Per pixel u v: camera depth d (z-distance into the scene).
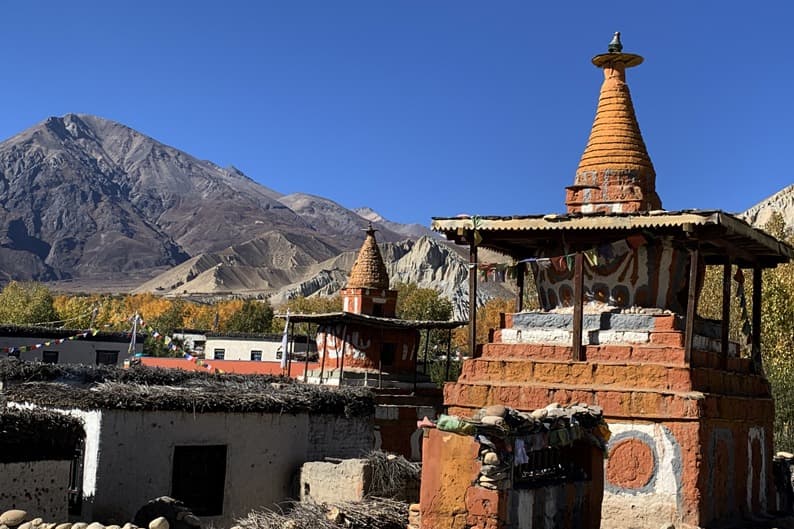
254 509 28.17
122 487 25.31
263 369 59.47
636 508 22.62
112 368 35.88
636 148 27.77
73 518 24.98
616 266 25.44
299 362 59.41
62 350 60.06
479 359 25.53
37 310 104.00
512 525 16.16
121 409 25.48
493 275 27.45
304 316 41.78
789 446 41.03
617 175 27.41
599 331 24.88
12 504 21.98
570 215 24.20
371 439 31.97
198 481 27.20
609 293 25.55
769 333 50.16
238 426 28.09
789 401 42.22
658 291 25.16
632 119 28.22
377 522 23.22
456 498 16.03
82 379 33.91
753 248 26.69
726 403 24.22
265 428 28.80
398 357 42.84
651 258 25.08
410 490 26.84
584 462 19.62
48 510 22.83
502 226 24.92
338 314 40.31
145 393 26.16
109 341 63.06
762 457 26.97
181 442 26.66
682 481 22.33
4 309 103.56
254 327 121.94
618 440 23.05
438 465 16.27
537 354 25.23
